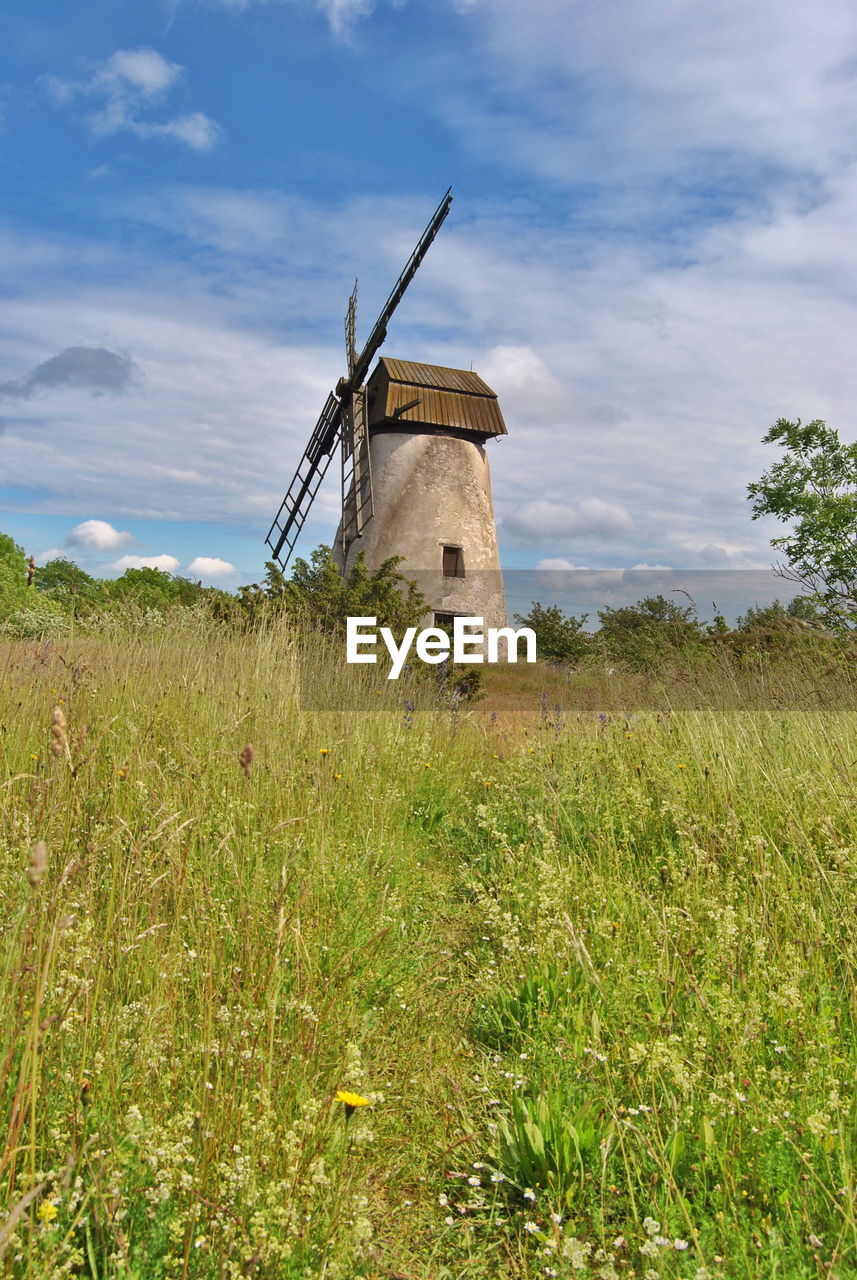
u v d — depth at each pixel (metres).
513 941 3.71
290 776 4.89
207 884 3.45
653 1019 2.91
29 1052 1.87
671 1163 2.29
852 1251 1.94
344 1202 2.20
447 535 28.12
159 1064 2.40
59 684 5.82
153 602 9.98
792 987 2.81
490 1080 3.01
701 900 3.68
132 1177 2.02
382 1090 2.91
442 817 6.55
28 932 2.33
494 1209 2.36
